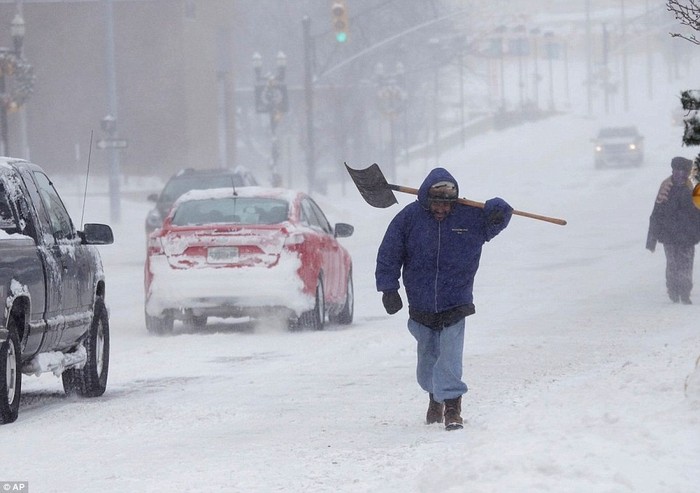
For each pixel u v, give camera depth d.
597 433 20.45
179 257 47.22
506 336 43.56
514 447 19.70
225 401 31.12
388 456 22.97
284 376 35.75
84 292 32.84
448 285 25.95
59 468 22.70
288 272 46.72
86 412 29.80
